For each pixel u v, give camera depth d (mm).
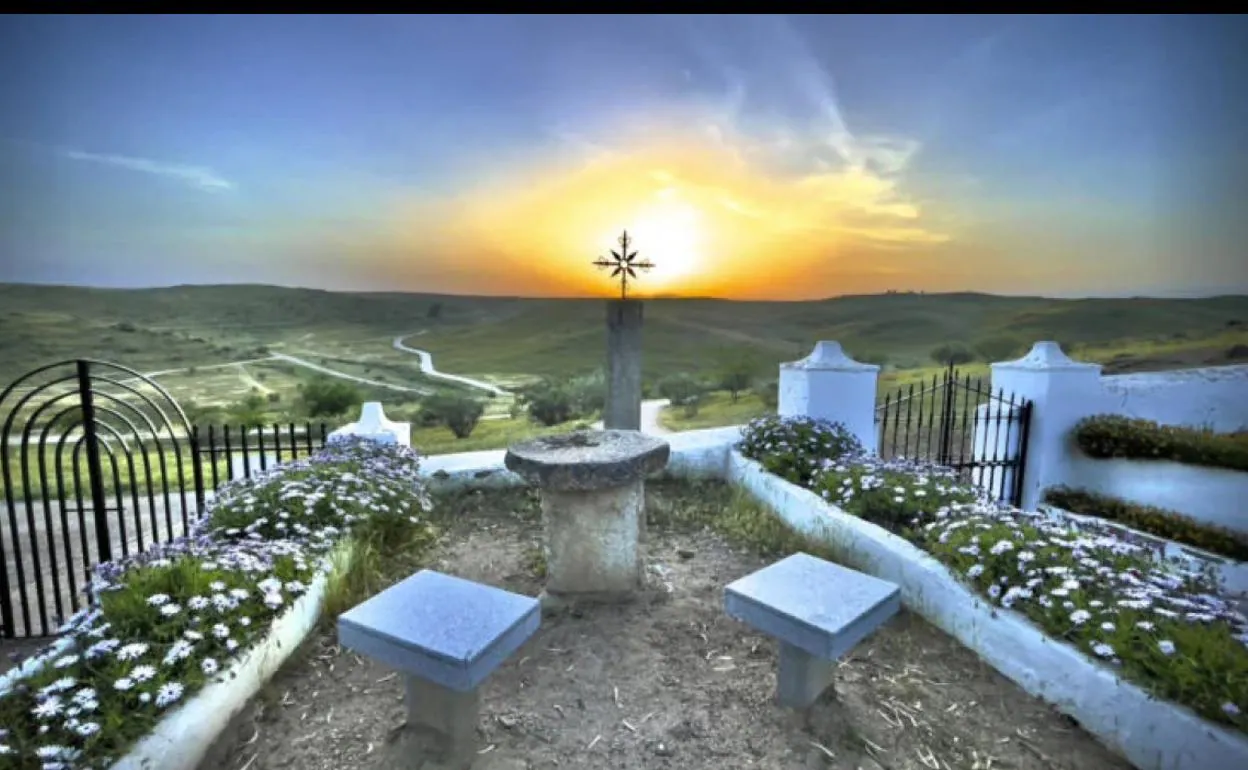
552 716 2553
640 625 3322
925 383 7383
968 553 3174
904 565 3496
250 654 2572
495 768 2229
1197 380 6215
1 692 2158
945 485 4383
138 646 2271
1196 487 5516
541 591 3822
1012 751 2352
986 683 2785
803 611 2361
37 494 7836
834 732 2406
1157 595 2609
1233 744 1964
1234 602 3023
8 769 1827
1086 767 2273
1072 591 2717
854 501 4352
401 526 4336
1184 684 2150
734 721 2502
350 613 2297
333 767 2246
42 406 4285
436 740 2281
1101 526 5656
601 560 3615
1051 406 6414
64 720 2018
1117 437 6074
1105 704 2369
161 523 6871
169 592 2695
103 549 4469
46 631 4293
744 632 3242
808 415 6176
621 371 5070
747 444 5957
